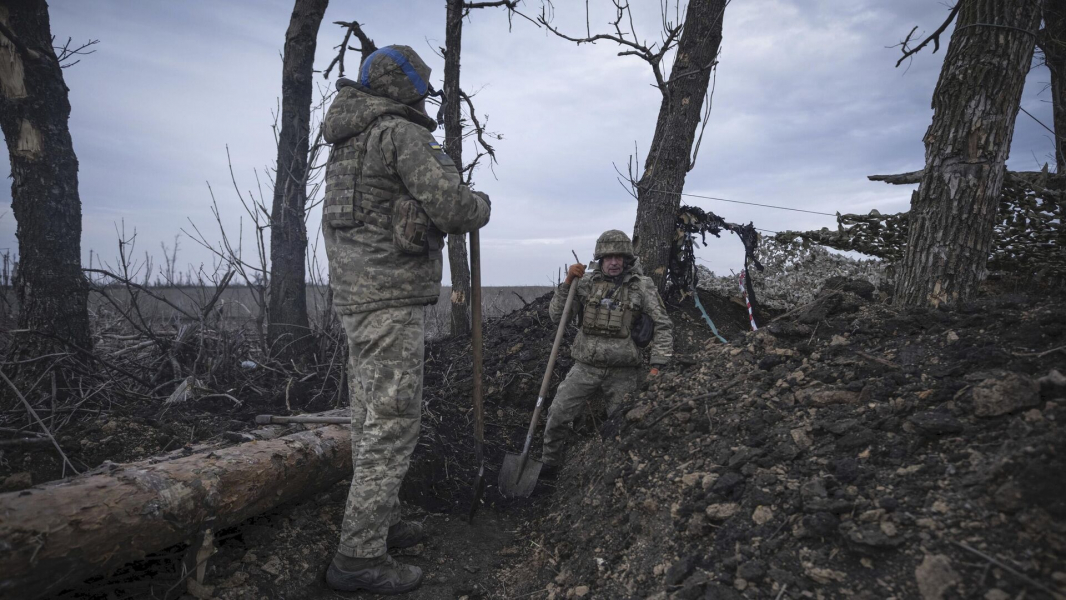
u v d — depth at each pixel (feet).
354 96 8.02
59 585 5.90
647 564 6.93
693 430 8.65
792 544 5.88
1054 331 7.07
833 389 7.73
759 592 5.55
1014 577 4.59
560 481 11.06
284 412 12.57
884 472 6.16
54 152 13.10
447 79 18.56
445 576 8.59
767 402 8.28
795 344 9.33
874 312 9.31
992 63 8.82
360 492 7.83
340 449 9.68
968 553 4.93
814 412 7.61
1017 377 6.23
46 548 5.65
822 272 17.07
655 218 16.02
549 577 8.11
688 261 16.38
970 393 6.54
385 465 7.87
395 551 9.08
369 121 7.77
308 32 16.40
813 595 5.30
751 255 16.25
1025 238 14.42
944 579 4.81
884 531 5.41
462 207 7.63
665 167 15.93
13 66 12.57
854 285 10.87
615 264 11.69
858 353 8.31
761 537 6.15
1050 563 4.58
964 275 9.10
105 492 6.40
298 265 16.56
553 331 16.21
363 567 7.90
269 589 7.71
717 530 6.63
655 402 9.96
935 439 6.30
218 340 15.39
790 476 6.73
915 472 5.97
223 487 7.48
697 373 10.12
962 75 9.03
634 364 11.69
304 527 9.02
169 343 15.23
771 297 17.12
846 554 5.53
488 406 14.49
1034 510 4.94
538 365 15.05
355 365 8.48
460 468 11.87
